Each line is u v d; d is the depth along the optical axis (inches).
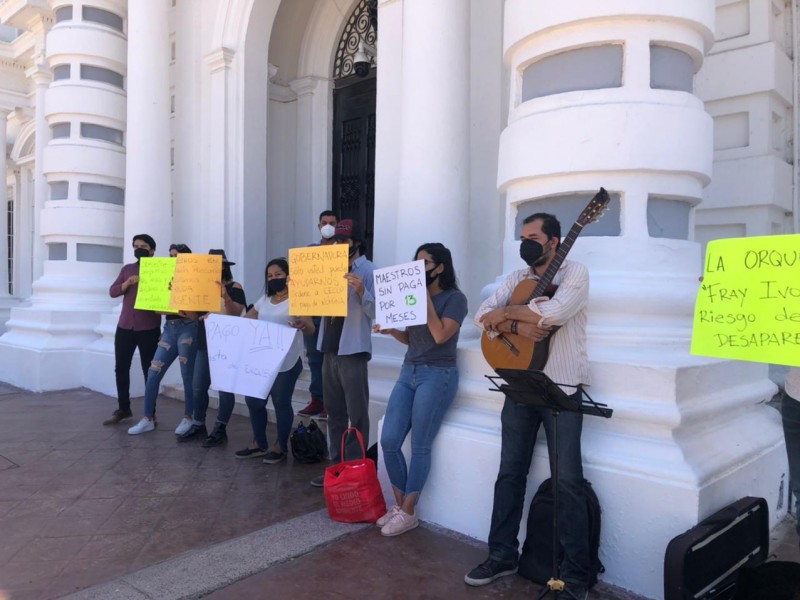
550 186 152.2
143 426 245.6
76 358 344.8
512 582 129.6
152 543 147.3
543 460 137.4
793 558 137.8
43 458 212.5
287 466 203.8
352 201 360.5
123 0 372.2
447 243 198.8
